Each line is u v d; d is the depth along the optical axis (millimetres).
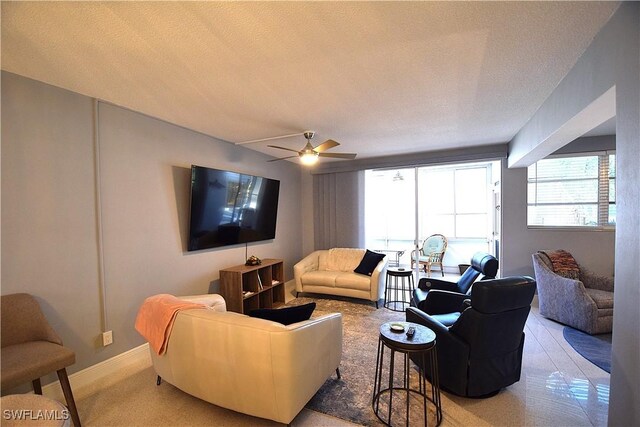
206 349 1796
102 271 2451
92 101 2398
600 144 3959
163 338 1956
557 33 1608
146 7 1337
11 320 1848
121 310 2598
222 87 2230
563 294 3301
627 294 1347
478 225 6504
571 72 2020
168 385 2262
